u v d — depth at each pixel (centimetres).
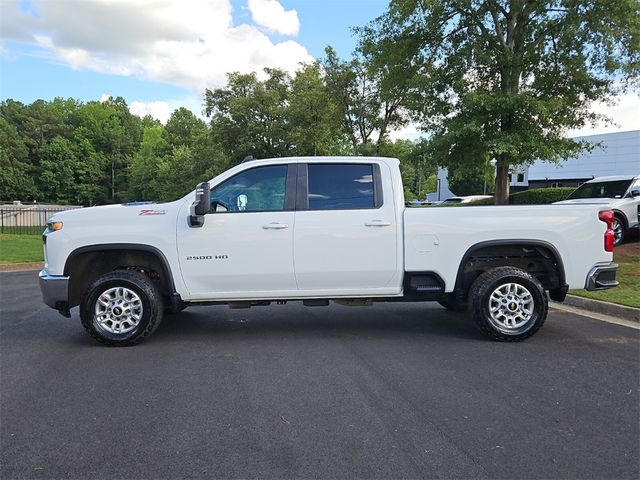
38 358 523
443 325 659
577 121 1653
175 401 403
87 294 557
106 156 9612
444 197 5797
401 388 428
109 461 311
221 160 3359
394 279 581
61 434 347
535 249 587
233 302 592
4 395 419
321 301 598
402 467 301
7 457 316
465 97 1557
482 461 308
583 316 704
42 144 9200
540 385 433
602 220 581
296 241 566
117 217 568
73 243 558
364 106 3017
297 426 357
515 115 1507
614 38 1444
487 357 514
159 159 6900
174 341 586
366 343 571
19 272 1284
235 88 3294
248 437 340
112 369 484
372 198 582
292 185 581
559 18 1548
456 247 574
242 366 491
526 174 4497
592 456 313
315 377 457
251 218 567
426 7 1628
